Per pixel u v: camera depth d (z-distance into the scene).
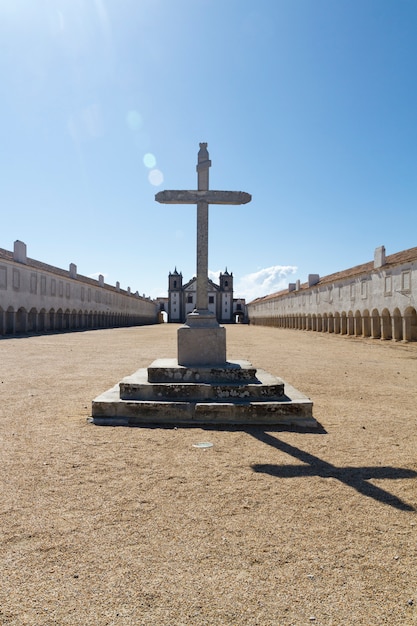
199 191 7.14
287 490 3.50
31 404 6.61
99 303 53.31
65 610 2.03
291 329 49.31
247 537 2.73
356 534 2.80
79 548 2.57
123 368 11.06
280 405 5.67
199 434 5.13
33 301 33.50
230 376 6.33
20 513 3.01
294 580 2.29
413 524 2.96
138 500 3.26
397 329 25.19
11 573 2.31
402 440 5.00
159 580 2.27
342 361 14.01
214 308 96.12
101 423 5.53
